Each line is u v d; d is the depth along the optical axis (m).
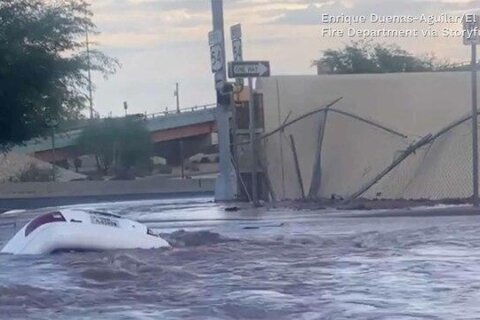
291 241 32.19
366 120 50.47
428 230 34.66
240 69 48.78
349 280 22.48
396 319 17.59
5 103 83.38
